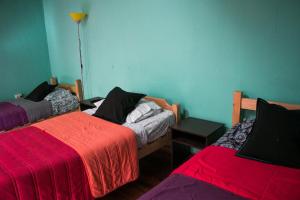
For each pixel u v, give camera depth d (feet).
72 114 9.83
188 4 8.41
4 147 7.01
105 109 9.22
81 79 14.14
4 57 14.16
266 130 5.84
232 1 7.41
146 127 8.23
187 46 8.81
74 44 13.84
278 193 4.58
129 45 10.87
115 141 7.16
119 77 11.87
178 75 9.39
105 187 6.75
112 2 10.99
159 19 9.39
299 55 6.57
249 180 5.02
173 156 8.84
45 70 16.06
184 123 8.63
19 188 5.50
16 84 14.88
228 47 7.80
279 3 6.60
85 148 6.70
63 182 6.12
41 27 15.51
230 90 8.09
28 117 11.62
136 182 8.18
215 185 4.90
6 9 13.87
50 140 7.35
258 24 7.07
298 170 5.31
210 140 7.68
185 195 4.61
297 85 6.75
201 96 8.90
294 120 5.69
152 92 10.53
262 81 7.35
